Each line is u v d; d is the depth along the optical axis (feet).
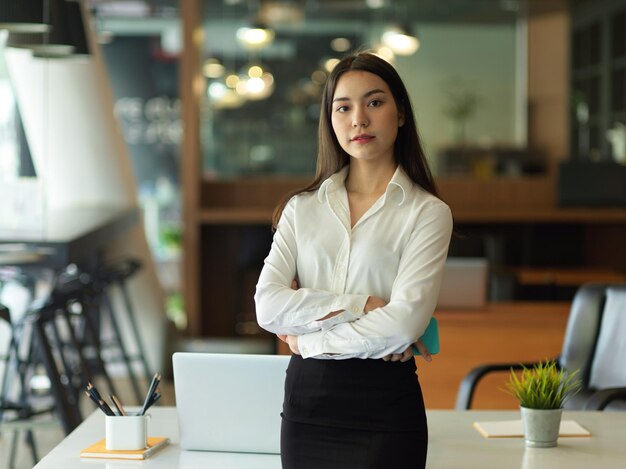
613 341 13.02
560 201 30.48
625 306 13.05
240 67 34.24
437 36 36.99
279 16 34.71
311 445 7.13
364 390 7.06
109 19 37.37
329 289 7.41
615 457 8.46
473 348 15.84
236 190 31.22
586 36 36.40
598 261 30.83
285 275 7.56
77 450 8.53
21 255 15.93
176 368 8.49
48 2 16.16
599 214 29.45
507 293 22.03
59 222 19.51
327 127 7.75
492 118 37.40
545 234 30.86
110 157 23.81
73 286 16.35
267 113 34.42
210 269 30.73
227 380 8.43
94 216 21.03
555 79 36.96
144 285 25.00
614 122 35.91
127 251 24.59
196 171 29.45
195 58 29.30
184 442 8.57
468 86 37.24
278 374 8.35
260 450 8.47
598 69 36.22
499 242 25.73
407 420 7.07
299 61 34.65
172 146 40.01
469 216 29.48
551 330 15.84
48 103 22.67
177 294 36.17
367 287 7.33
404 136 7.72
